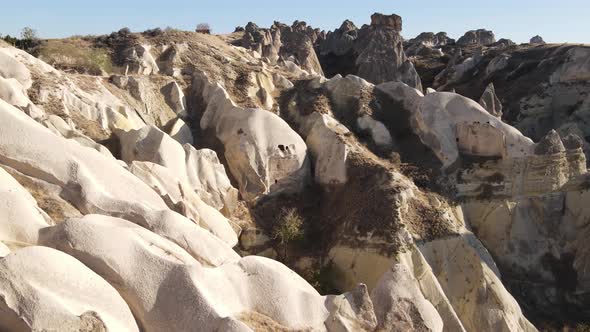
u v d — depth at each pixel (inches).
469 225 1328.7
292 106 1636.3
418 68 3287.4
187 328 685.3
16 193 782.5
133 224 802.8
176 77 1753.2
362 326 825.5
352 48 3531.0
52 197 916.6
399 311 853.8
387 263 1113.4
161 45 1921.8
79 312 630.5
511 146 1358.3
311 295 824.3
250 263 815.7
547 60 2394.2
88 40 2015.3
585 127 2086.6
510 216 1320.1
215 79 1723.7
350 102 1578.5
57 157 946.7
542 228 1326.3
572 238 1315.2
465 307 1133.7
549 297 1256.8
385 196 1205.1
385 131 1481.3
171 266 721.0
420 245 1152.8
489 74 2662.4
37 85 1334.9
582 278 1263.5
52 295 623.5
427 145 1429.6
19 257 627.8
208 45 1996.8
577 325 1174.3
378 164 1314.0
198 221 1140.5
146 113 1583.4
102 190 956.0
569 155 1373.0
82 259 713.0
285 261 1221.1
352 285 1147.9
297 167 1396.4
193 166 1283.2
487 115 1396.4
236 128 1430.9
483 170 1369.3
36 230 757.3
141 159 1253.1
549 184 1339.8
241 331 671.1
